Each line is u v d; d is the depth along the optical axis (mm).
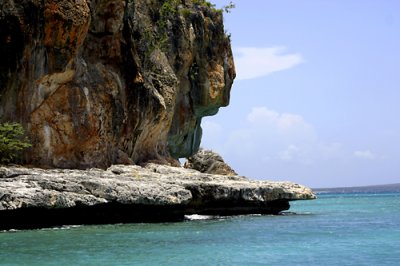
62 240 25953
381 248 25203
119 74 44094
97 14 42250
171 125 57375
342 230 33062
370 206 70938
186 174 41781
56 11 35562
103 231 29656
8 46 34344
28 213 29562
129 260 21297
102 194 31688
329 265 20828
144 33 49344
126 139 44844
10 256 21703
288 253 23656
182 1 58500
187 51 56594
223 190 38719
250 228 33406
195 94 60031
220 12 62781
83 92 40000
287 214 47469
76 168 39281
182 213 38000
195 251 23781
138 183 34438
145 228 31688
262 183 43344
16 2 34719
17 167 34312
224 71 63312
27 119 36500
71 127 39000
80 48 40594
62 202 29453
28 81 35719
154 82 49656
